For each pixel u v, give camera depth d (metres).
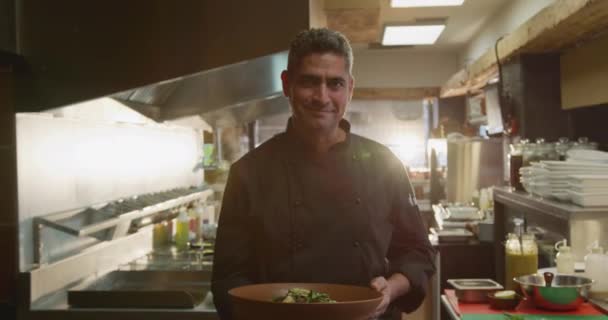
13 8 3.03
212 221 5.61
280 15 3.00
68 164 3.37
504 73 6.25
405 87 10.68
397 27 7.41
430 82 10.65
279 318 1.35
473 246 5.27
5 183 2.92
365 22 5.76
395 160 1.76
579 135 5.68
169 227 4.68
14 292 2.91
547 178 3.52
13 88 2.99
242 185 1.67
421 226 1.78
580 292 2.61
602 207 3.12
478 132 9.53
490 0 7.04
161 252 4.32
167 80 3.03
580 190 3.18
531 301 2.71
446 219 6.07
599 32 4.63
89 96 3.02
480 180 7.07
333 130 1.62
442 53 10.62
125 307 2.90
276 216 1.64
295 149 1.67
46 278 3.02
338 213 1.65
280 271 1.64
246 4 3.01
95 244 3.62
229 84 4.12
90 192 3.62
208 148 6.26
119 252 3.86
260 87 4.22
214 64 3.00
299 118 1.60
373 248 1.67
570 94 5.47
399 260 1.75
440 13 7.65
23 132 2.99
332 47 1.55
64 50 3.03
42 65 3.03
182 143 5.38
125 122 4.00
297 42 1.58
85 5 3.04
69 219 3.25
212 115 5.49
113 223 3.32
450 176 7.55
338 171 1.65
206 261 3.96
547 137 5.76
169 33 3.03
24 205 2.97
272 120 10.94
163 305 2.89
